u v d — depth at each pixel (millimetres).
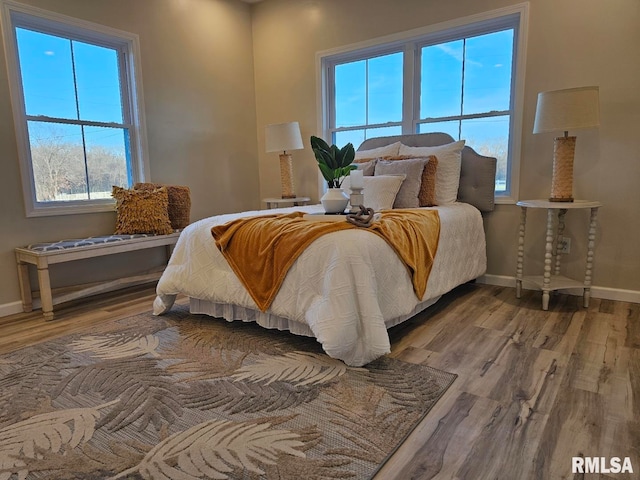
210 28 4258
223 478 1241
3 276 2906
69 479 1250
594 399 1655
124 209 3414
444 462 1302
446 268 2732
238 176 4672
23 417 1594
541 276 3143
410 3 3629
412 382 1810
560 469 1262
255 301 2240
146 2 3693
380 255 2031
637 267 2895
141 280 3459
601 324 2492
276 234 2207
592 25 2883
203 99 4238
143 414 1594
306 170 4551
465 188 3449
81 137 3371
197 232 2586
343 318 1885
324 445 1388
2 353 2211
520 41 3148
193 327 2553
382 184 3096
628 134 2832
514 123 3266
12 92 2893
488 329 2445
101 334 2463
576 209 3055
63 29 3184
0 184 2873
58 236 3197
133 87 3658
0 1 2789
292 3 4352
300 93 4449
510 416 1545
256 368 1969
